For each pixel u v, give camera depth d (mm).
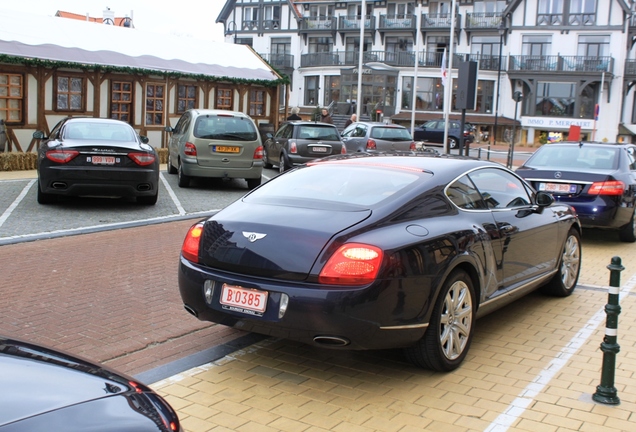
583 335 5785
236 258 4504
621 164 10094
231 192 14633
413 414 4145
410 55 54469
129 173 10977
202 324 5805
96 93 19453
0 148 16812
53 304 6160
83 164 10742
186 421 3988
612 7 48375
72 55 18625
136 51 20938
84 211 11188
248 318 4398
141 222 10422
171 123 22109
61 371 2648
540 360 5152
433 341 4617
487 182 5688
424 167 5367
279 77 25609
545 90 50375
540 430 3957
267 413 4125
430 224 4734
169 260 8125
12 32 17984
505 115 51906
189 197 13500
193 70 22125
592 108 49656
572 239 7027
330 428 3934
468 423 4031
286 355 5141
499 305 5555
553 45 50250
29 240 8766
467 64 13359
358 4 57062
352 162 5570
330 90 57375
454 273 4773
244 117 14680
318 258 4273
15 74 17562
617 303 4316
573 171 9672
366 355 5188
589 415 4172
